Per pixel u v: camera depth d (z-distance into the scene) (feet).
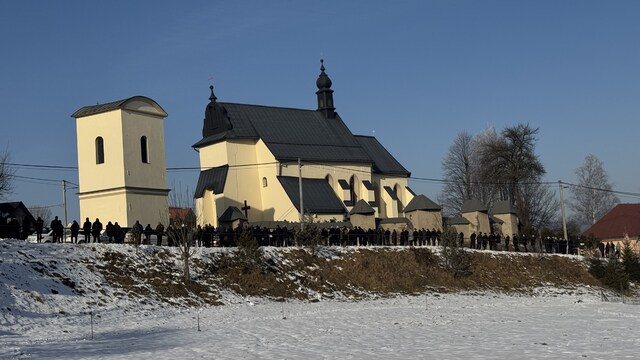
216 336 112.98
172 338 110.63
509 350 93.56
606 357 85.87
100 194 223.51
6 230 163.32
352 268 205.16
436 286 211.82
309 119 319.68
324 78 329.93
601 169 471.62
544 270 245.24
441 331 119.03
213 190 284.00
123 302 146.10
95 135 225.35
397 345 100.73
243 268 181.88
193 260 175.73
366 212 277.64
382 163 332.60
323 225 261.65
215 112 295.48
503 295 213.05
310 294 183.62
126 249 167.43
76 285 145.18
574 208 474.90
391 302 183.01
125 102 222.48
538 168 354.13
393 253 221.25
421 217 291.79
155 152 230.68
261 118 302.86
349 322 134.21
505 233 318.24
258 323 132.26
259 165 294.05
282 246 209.26
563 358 85.71
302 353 93.76
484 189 402.52
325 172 299.99
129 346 101.55
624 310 165.78
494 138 408.87
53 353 94.22
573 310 165.78
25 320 122.72
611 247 283.18
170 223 205.46
